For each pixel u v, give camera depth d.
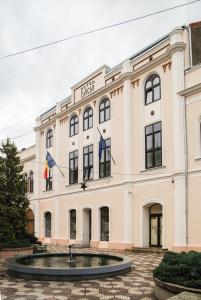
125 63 24.73
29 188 38.00
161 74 22.11
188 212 19.05
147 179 22.16
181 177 19.52
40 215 34.97
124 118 24.45
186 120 19.95
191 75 20.06
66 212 30.66
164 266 9.32
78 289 10.54
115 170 24.97
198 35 21.19
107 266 12.38
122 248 23.09
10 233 20.41
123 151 24.34
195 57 20.77
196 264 8.83
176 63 20.67
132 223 23.02
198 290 8.25
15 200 21.03
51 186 33.75
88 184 27.86
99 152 25.09
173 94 20.78
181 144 19.86
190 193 19.11
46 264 14.05
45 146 35.34
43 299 9.45
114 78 26.22
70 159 30.97
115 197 24.66
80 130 29.72
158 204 22.03
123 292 10.17
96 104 27.77
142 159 22.86
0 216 20.39
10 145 21.61
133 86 24.31
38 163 36.00
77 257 16.27
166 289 8.94
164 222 20.58
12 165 21.33
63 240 30.41
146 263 16.09
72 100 31.05
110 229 24.75
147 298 9.54
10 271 13.09
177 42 20.59
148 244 22.28
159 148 21.91
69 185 30.44
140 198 22.62
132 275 12.74
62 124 32.56
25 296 9.76
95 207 26.77
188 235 18.86
